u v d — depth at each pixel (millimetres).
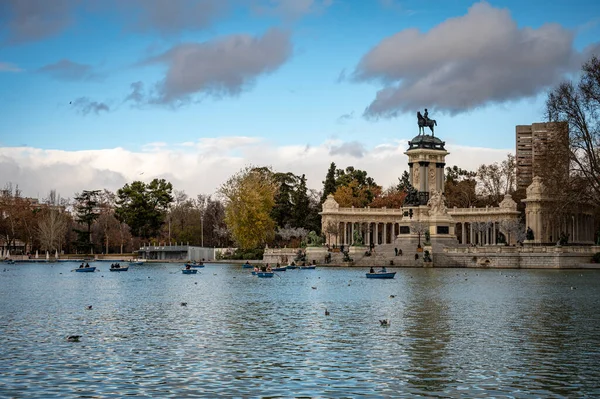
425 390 39375
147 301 85000
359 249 186625
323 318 66812
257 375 42625
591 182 137500
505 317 67000
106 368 44469
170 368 44469
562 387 39969
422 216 198500
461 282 114250
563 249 162000
